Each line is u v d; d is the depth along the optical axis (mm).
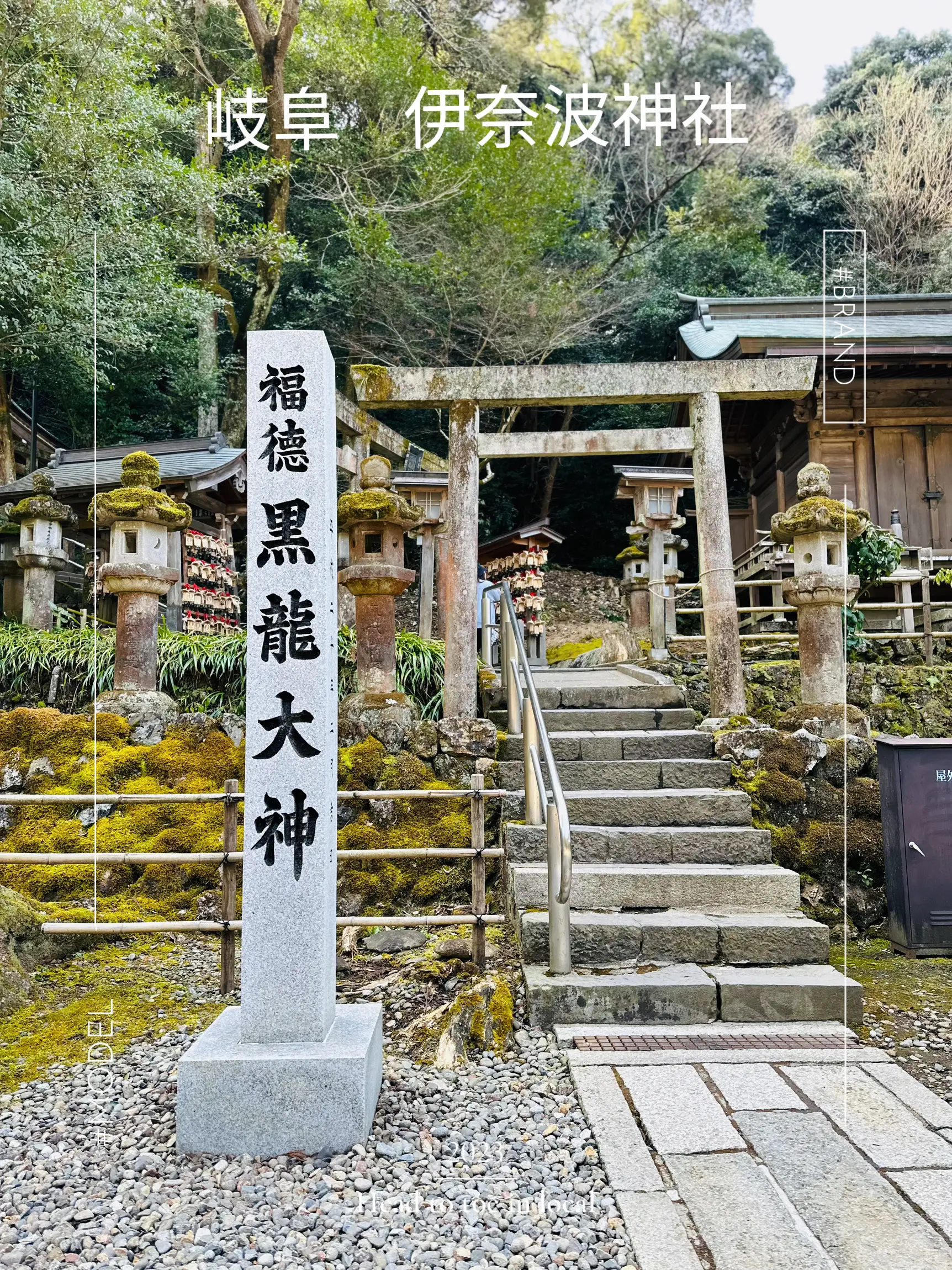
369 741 5617
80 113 10281
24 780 5641
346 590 7820
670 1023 3623
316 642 2998
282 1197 2443
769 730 5434
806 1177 2475
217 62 17812
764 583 7879
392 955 4566
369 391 5887
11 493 10406
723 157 23297
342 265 17438
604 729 5949
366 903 5051
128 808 5477
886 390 12039
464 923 3928
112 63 10906
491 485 21359
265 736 2951
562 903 3768
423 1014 3623
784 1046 3385
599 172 22500
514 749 5574
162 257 12883
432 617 10469
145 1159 2654
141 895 5121
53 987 4102
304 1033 2814
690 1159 2574
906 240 23359
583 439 6066
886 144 24125
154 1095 3109
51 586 8172
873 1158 2576
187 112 13203
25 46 10484
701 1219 2283
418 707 6293
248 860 2893
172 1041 3562
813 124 27078
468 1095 3053
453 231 16812
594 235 20125
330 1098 2678
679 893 4262
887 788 4871
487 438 6078
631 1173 2504
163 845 5219
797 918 4094
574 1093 3053
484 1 21750
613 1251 2211
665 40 24906
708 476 5891
